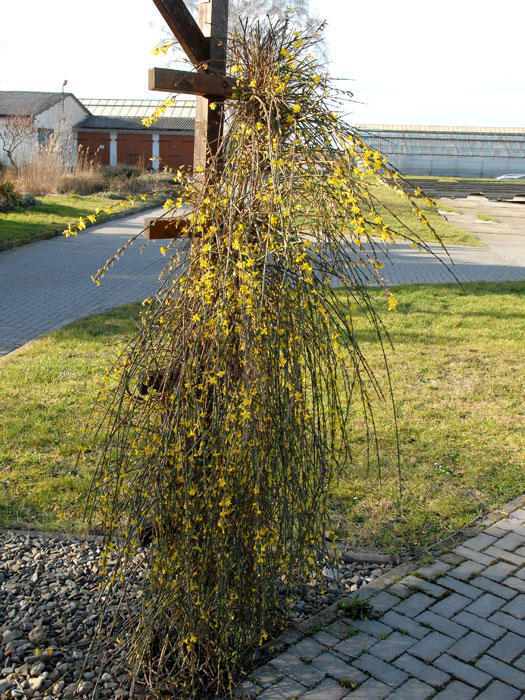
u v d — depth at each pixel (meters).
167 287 2.52
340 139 2.31
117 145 39.28
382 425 5.11
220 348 2.33
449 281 11.88
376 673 2.62
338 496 4.04
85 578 3.22
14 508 3.84
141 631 2.61
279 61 2.40
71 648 2.74
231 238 2.29
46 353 6.74
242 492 2.43
